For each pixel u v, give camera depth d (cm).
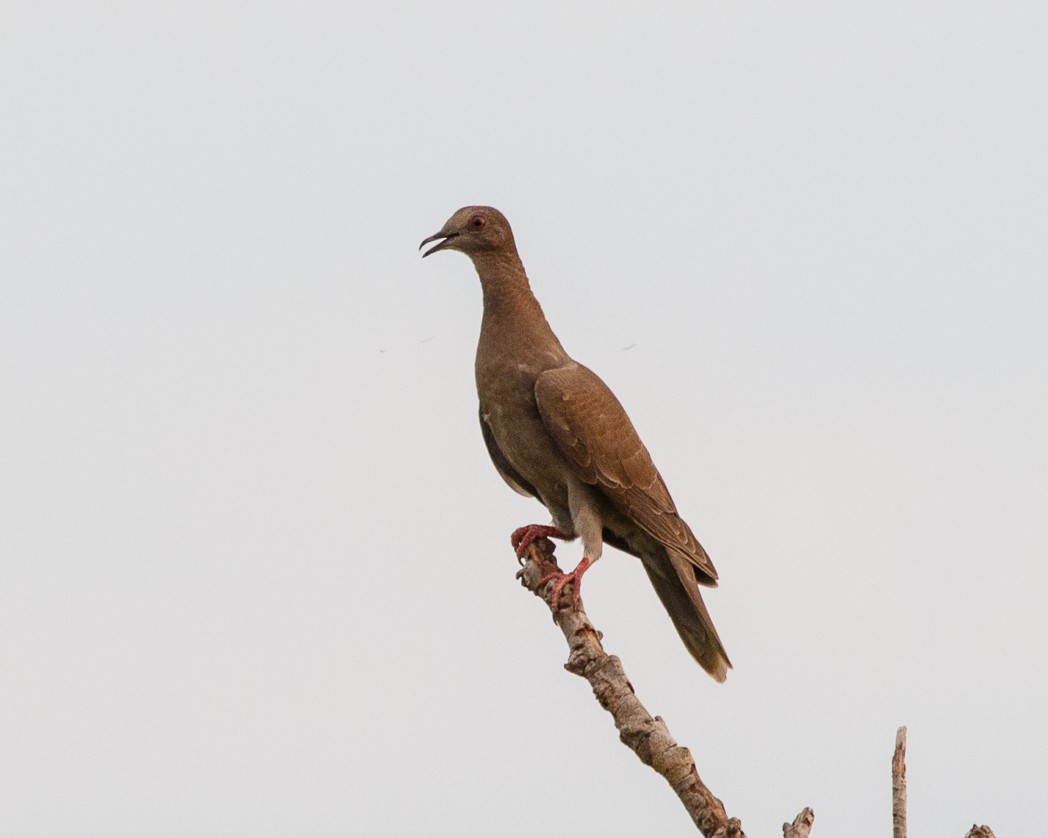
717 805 945
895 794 829
